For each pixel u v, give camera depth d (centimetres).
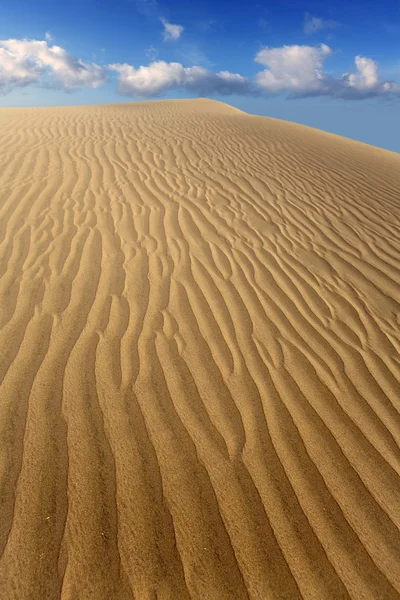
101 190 655
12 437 219
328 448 227
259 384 275
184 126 1348
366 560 173
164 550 171
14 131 1063
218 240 512
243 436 232
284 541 178
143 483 199
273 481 206
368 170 954
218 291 393
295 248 507
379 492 203
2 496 187
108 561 165
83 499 189
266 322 349
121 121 1359
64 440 220
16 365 274
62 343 300
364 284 429
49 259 428
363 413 255
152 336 317
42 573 159
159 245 483
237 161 930
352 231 576
